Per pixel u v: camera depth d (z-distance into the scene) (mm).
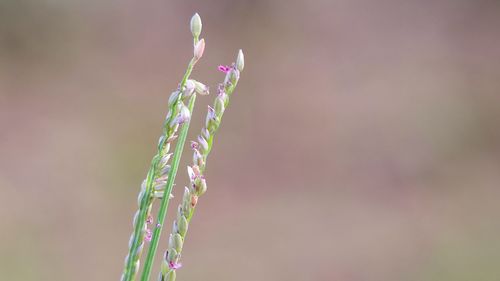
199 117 1424
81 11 1843
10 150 1395
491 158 1592
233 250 1198
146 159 1453
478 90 1793
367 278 1160
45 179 1323
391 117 1705
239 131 1604
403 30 2053
